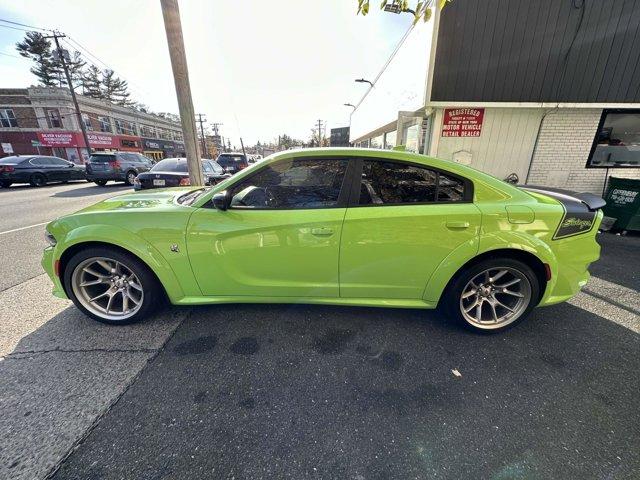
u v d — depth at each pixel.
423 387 1.83
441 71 5.43
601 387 1.83
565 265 2.25
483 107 5.68
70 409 1.65
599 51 5.36
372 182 2.20
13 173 12.77
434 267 2.21
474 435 1.52
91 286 2.48
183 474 1.32
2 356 2.07
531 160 6.18
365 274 2.25
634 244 4.59
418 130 7.06
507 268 2.25
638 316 2.62
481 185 2.19
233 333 2.34
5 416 1.60
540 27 5.25
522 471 1.34
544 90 5.54
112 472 1.33
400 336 2.33
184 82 5.02
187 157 5.34
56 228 2.31
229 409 1.66
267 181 2.25
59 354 2.09
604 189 6.27
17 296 2.94
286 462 1.38
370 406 1.69
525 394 1.78
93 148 33.41
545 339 2.30
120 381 1.86
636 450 1.43
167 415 1.62
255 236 2.19
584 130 6.00
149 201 2.55
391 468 1.36
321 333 2.35
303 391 1.79
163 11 4.70
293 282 2.31
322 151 2.25
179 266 2.27
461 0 5.11
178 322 2.48
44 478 1.30
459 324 2.37
